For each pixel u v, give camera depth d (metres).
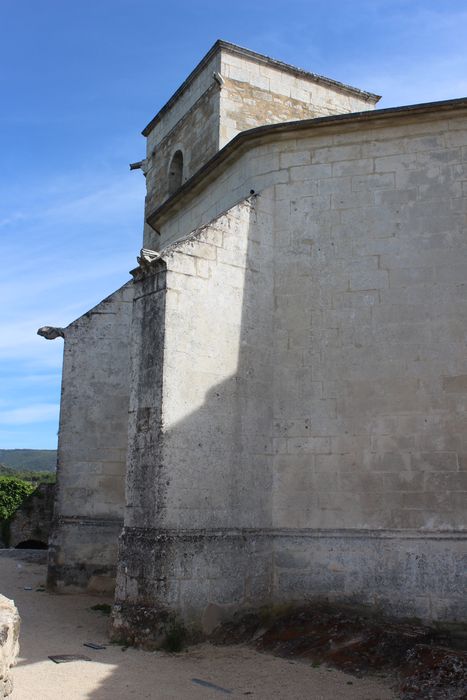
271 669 7.00
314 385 9.23
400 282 9.13
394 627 7.87
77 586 12.02
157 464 8.06
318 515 8.84
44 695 5.96
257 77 15.15
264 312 9.52
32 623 9.18
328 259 9.52
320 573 8.63
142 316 8.83
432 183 9.28
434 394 8.69
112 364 12.95
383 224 9.38
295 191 9.90
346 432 8.95
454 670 6.38
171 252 8.62
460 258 8.96
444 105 9.19
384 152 9.59
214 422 8.63
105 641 8.02
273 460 9.19
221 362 8.88
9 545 21.92
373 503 8.63
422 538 8.30
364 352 9.09
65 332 12.98
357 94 16.64
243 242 9.48
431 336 8.86
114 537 12.27
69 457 12.55
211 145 14.70
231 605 8.24
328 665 7.09
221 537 8.33
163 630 7.60
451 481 8.38
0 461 111.12
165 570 7.73
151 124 18.27
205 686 6.45
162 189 17.27
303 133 9.95
